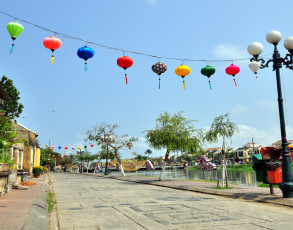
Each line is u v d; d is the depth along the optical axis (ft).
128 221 18.88
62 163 248.32
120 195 35.42
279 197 28.07
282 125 28.73
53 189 45.70
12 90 88.53
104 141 114.83
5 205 23.43
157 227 16.99
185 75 30.27
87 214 21.67
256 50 29.91
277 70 29.89
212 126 44.68
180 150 69.15
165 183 55.88
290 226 17.13
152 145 69.31
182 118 69.82
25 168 79.51
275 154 31.37
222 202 28.02
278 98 29.37
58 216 20.95
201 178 100.27
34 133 96.63
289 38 28.32
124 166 118.73
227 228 16.66
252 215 20.72
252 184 65.67
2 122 42.86
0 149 39.06
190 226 17.17
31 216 18.45
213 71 31.76
